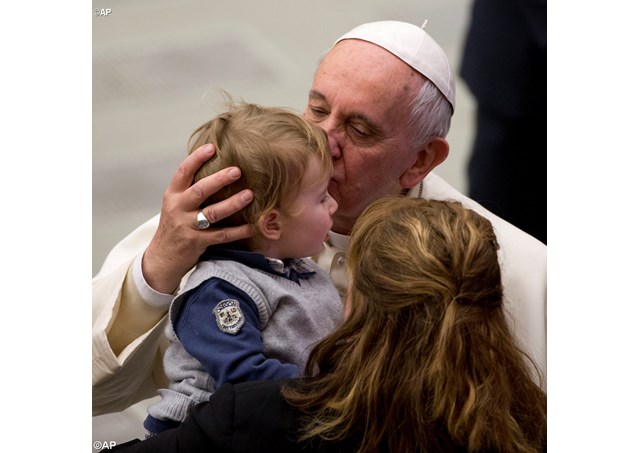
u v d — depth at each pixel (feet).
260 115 28.89
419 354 22.99
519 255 34.91
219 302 27.20
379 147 32.86
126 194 50.70
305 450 23.68
